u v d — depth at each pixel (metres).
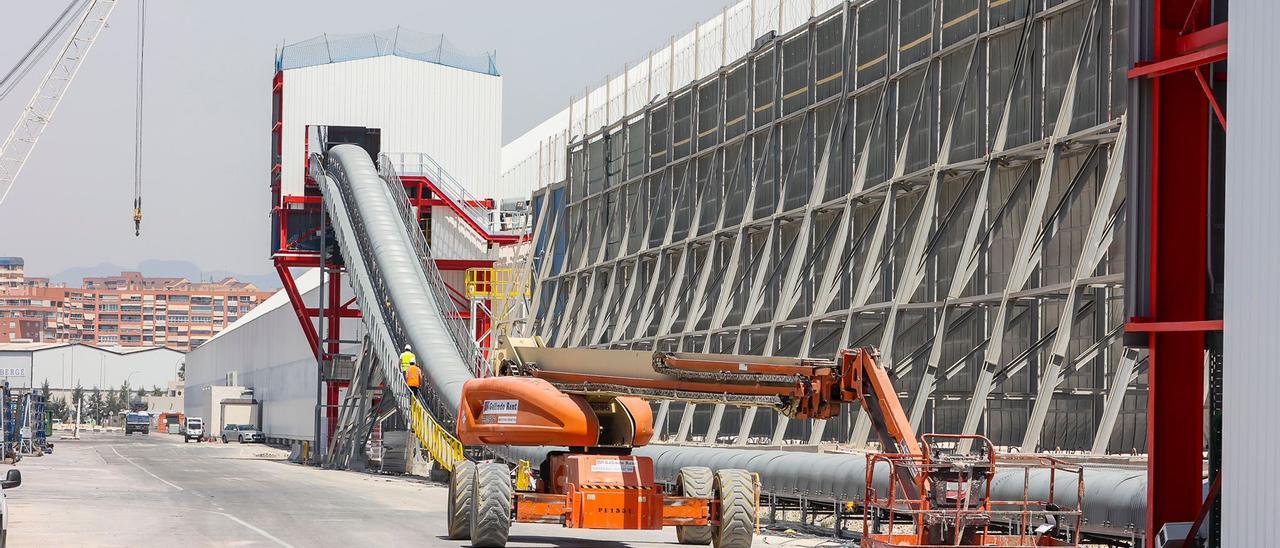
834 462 36.72
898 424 24.42
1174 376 24.47
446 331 73.50
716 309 64.06
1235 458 20.34
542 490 31.17
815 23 60.06
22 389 106.19
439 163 105.31
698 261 70.94
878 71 55.22
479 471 29.77
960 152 48.84
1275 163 19.61
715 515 29.53
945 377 46.16
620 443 30.91
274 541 32.31
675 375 28.22
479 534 29.50
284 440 157.50
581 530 36.88
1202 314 24.41
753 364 27.81
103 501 48.50
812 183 59.38
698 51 72.69
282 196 102.12
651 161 78.06
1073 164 43.16
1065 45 44.00
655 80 81.69
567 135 91.25
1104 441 35.50
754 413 58.06
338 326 102.94
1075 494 28.55
